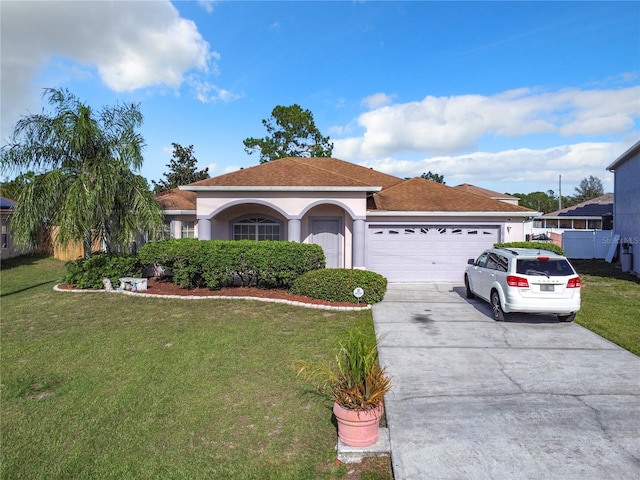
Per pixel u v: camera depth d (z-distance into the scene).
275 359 7.20
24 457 4.44
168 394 5.89
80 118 13.59
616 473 3.94
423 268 15.55
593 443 4.46
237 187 14.51
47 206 13.69
